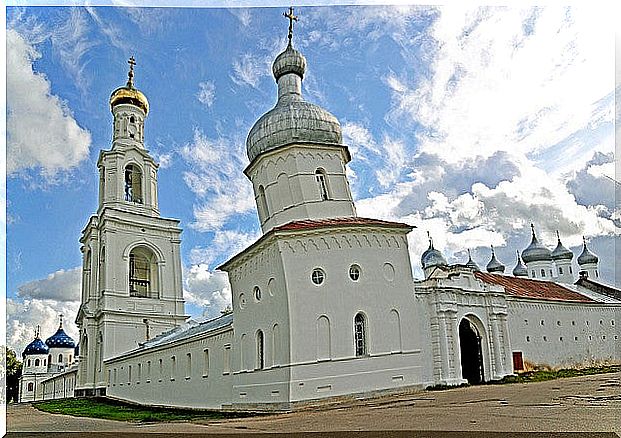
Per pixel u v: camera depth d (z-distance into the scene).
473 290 33.28
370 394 25.31
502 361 33.75
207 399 33.41
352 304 26.19
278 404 25.12
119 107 59.00
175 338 41.19
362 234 27.20
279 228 26.34
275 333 26.47
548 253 55.75
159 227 56.16
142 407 39.31
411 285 27.69
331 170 32.59
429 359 30.27
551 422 14.28
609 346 40.62
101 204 56.00
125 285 53.00
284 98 36.03
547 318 38.22
